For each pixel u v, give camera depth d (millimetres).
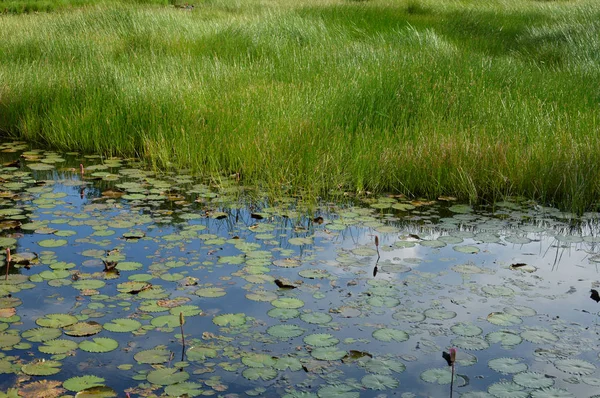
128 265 3826
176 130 6500
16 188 5383
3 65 8883
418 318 3301
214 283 3660
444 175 5602
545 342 3082
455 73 7805
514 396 2619
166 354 2904
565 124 6371
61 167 6145
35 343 2967
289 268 3902
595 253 4273
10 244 4141
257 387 2680
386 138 6207
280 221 4777
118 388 2643
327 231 4578
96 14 12031
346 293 3574
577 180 5266
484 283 3758
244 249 4152
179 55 9422
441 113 6754
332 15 12586
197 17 13508
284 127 6363
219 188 5547
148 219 4711
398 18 12875
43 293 3490
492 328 3219
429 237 4500
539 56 10469
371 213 5020
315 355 2912
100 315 3242
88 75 7918
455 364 2883
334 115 6730
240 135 6305
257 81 7812
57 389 2592
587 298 3590
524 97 7301
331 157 5871
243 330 3152
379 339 3039
